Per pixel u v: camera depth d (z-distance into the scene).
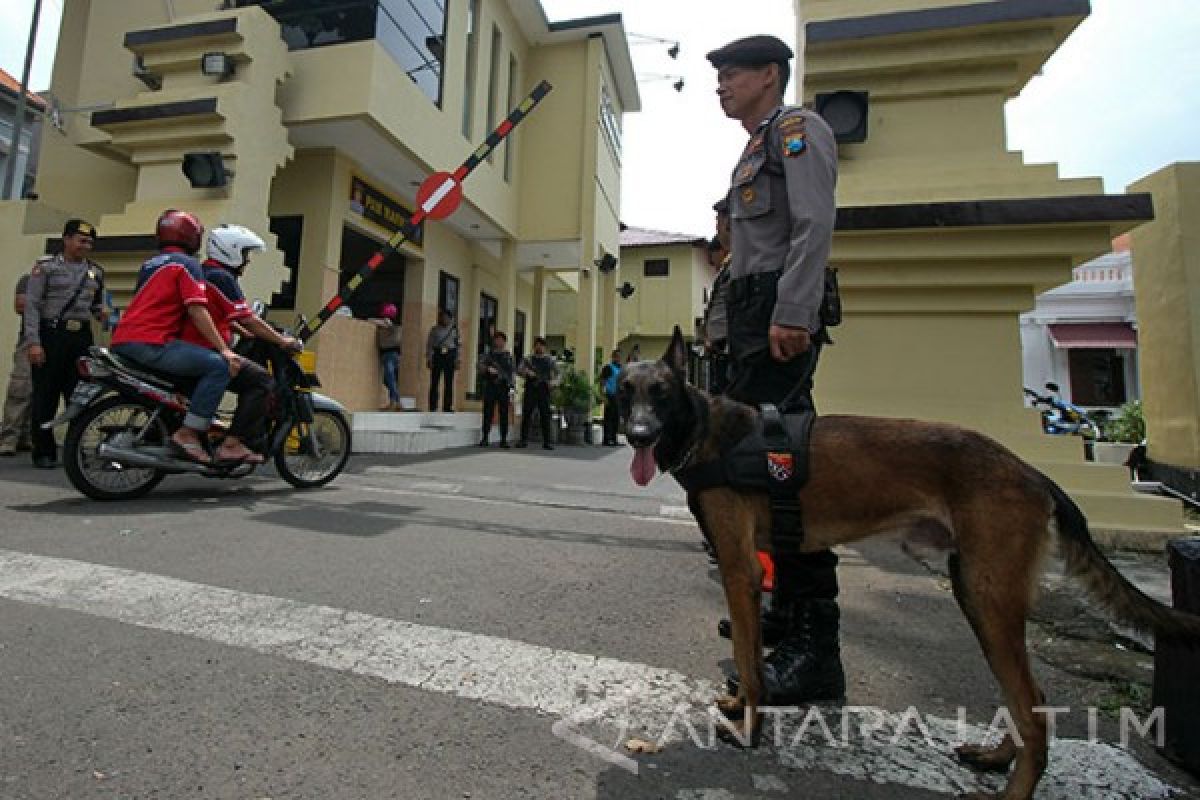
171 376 4.10
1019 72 4.62
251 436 4.41
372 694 1.83
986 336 4.42
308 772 1.46
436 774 1.48
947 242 4.29
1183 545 1.82
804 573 1.99
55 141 8.97
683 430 1.88
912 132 4.70
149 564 2.86
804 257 2.06
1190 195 5.20
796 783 1.52
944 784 1.54
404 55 8.34
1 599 2.40
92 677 1.85
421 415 9.04
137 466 4.01
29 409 5.92
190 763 1.47
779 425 1.85
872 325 4.58
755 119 2.49
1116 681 2.15
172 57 7.03
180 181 6.84
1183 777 1.61
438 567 3.08
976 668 2.21
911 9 4.63
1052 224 4.05
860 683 2.09
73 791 1.35
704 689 1.96
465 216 10.84
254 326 4.45
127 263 6.54
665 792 1.46
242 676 1.90
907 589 3.11
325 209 8.23
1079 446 4.17
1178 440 5.27
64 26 8.89
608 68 13.59
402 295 11.24
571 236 12.25
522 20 11.92
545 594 2.77
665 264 24.89
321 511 4.16
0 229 7.36
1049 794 1.53
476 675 1.98
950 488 1.66
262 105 6.97
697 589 2.94
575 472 7.04
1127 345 14.55
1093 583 1.57
